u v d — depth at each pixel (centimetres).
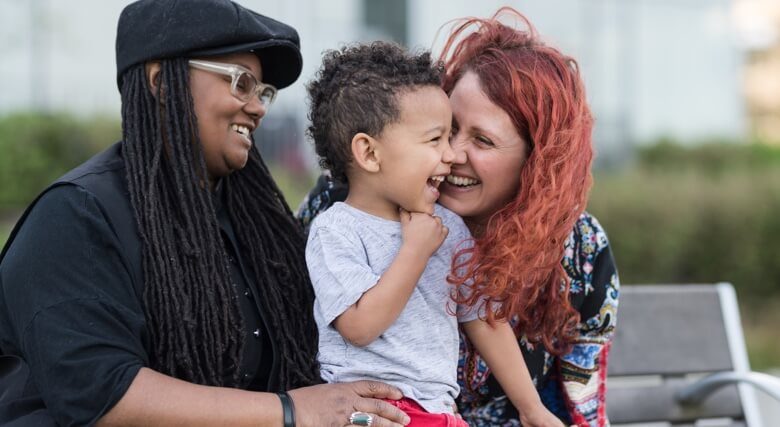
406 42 1069
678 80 1236
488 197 210
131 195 191
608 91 1190
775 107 1848
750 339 630
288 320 212
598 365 234
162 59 196
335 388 190
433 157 194
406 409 194
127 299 184
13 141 794
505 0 1117
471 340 217
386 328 191
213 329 193
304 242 224
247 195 218
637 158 1123
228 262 202
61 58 961
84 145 813
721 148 1091
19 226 192
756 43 1903
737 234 692
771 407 406
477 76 207
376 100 192
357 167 200
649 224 679
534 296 215
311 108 209
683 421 289
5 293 185
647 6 1212
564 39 1162
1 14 945
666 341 290
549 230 202
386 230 199
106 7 976
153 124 197
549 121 203
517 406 216
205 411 178
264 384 210
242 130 205
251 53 204
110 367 174
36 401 187
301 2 1014
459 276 205
